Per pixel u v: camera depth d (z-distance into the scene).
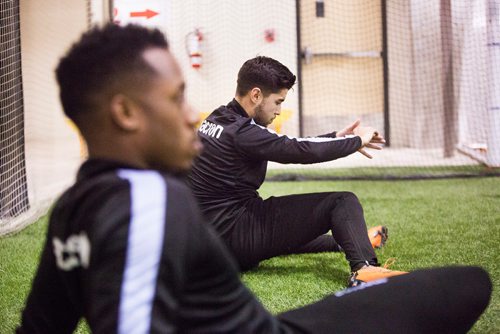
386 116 7.16
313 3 7.09
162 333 0.63
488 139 5.24
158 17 6.85
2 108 3.57
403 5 6.96
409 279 0.97
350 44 7.16
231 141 2.07
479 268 1.03
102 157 0.74
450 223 3.09
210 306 0.75
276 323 0.86
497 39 5.17
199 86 7.05
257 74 2.08
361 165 5.64
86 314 0.75
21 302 2.02
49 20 8.32
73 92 0.73
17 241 2.97
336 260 2.46
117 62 0.71
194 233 0.69
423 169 5.23
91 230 0.67
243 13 6.96
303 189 4.38
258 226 2.13
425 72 6.78
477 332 1.59
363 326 0.90
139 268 0.63
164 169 0.77
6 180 3.56
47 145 7.91
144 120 0.73
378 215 3.35
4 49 3.58
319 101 7.25
